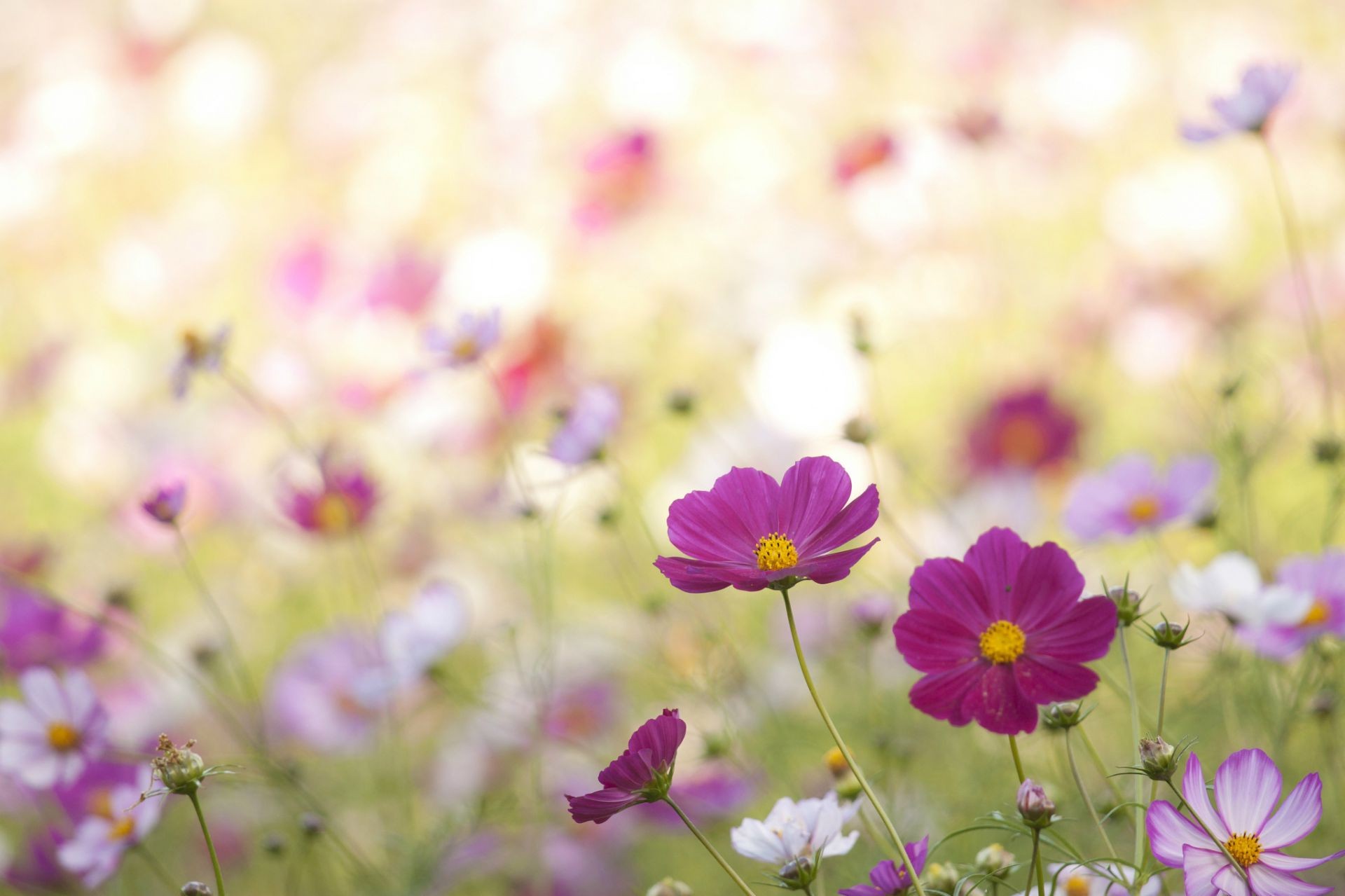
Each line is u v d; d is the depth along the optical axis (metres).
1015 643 1.97
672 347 3.61
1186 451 2.73
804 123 4.36
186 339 2.52
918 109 4.05
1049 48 4.23
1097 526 2.37
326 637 2.62
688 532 1.99
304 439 3.10
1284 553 2.54
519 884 2.41
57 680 2.29
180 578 3.15
